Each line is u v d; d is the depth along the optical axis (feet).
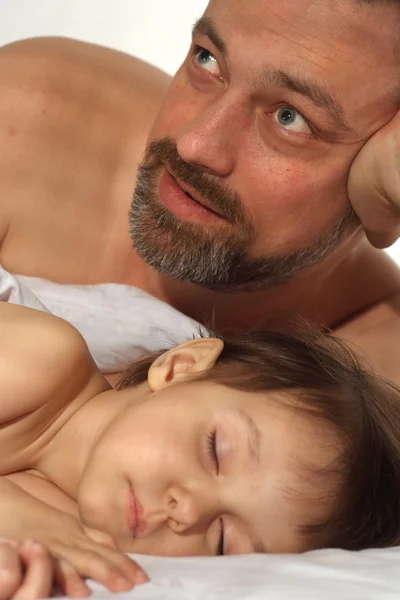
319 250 6.50
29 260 6.61
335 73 5.64
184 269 6.25
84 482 4.80
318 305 7.20
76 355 5.12
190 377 5.29
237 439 4.91
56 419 5.15
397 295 7.55
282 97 5.74
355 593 3.69
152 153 6.21
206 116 5.85
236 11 5.73
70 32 9.88
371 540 5.08
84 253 6.77
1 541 3.72
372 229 6.32
